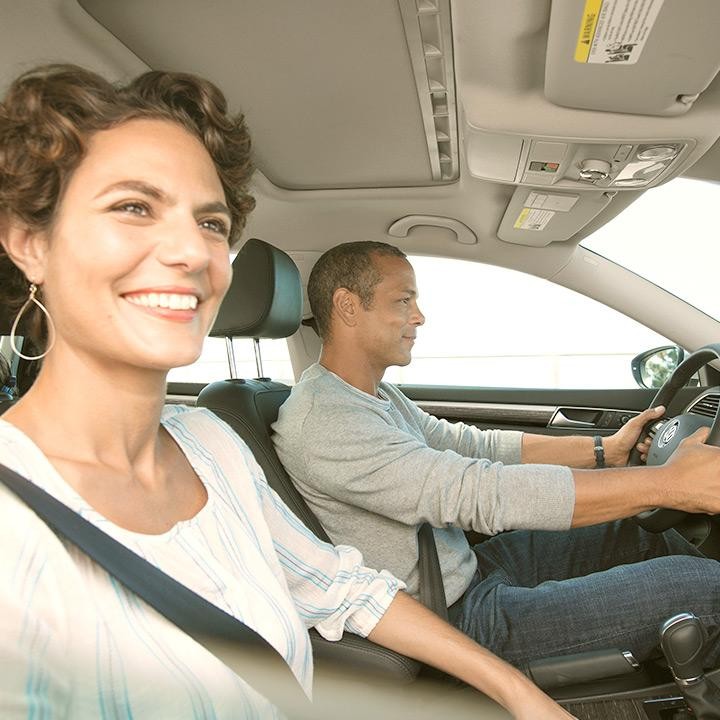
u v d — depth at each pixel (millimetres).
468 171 2035
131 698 585
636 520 1646
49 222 711
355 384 1730
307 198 2266
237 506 883
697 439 1499
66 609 574
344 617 1093
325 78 1670
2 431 661
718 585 1472
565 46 1247
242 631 675
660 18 1137
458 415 2553
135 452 765
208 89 845
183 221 732
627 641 1472
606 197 1942
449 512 1424
